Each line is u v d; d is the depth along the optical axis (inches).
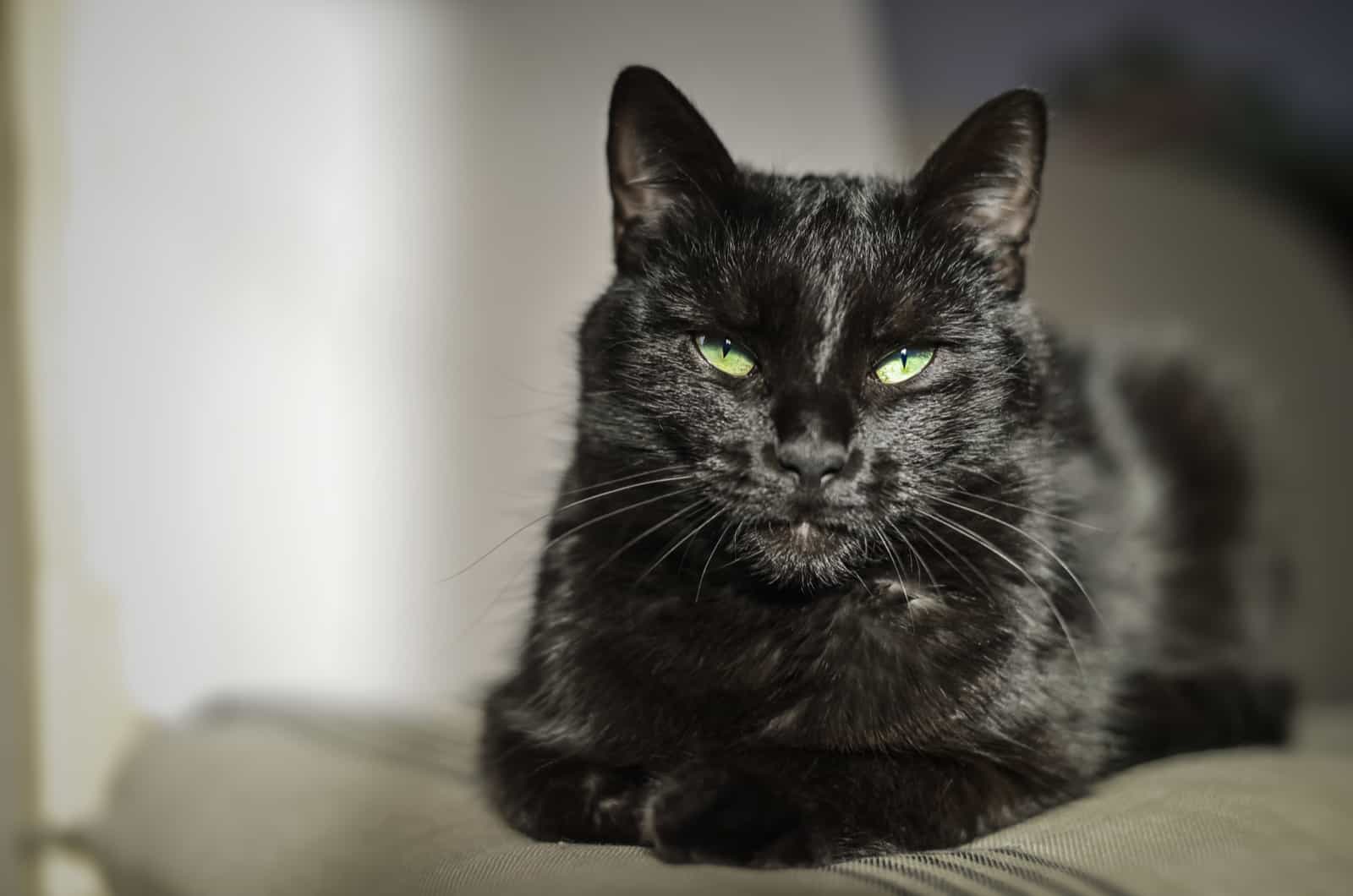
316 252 28.9
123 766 23.9
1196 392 24.4
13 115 25.1
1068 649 17.6
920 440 17.1
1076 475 19.9
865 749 16.1
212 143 27.6
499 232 30.4
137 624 26.5
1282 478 25.3
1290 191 29.8
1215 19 30.4
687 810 14.8
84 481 25.7
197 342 27.5
